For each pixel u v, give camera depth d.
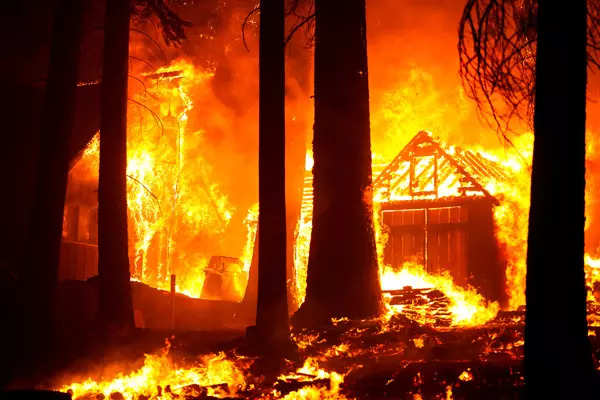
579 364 7.33
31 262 16.41
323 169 17.86
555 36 7.58
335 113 17.92
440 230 24.45
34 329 15.84
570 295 7.40
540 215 7.55
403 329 14.99
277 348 13.15
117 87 17.50
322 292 17.34
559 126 7.51
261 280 13.59
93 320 17.86
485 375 10.16
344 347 13.94
